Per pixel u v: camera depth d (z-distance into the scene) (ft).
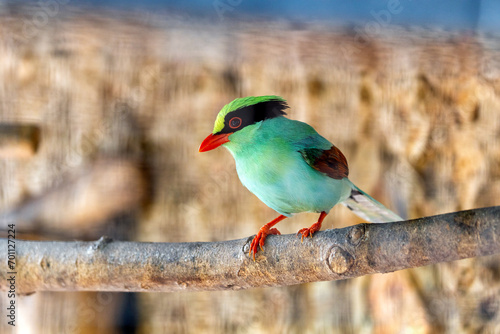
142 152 18.65
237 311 18.74
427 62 18.28
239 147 18.83
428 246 18.37
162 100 18.44
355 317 18.60
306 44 18.24
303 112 18.40
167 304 18.78
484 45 18.20
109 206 18.74
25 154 18.52
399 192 18.47
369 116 18.40
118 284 18.71
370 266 18.45
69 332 18.74
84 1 18.22
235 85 18.34
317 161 18.80
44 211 18.74
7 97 18.38
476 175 18.40
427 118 18.38
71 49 18.29
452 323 18.48
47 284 18.71
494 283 18.47
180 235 18.83
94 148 18.56
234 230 18.93
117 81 18.33
